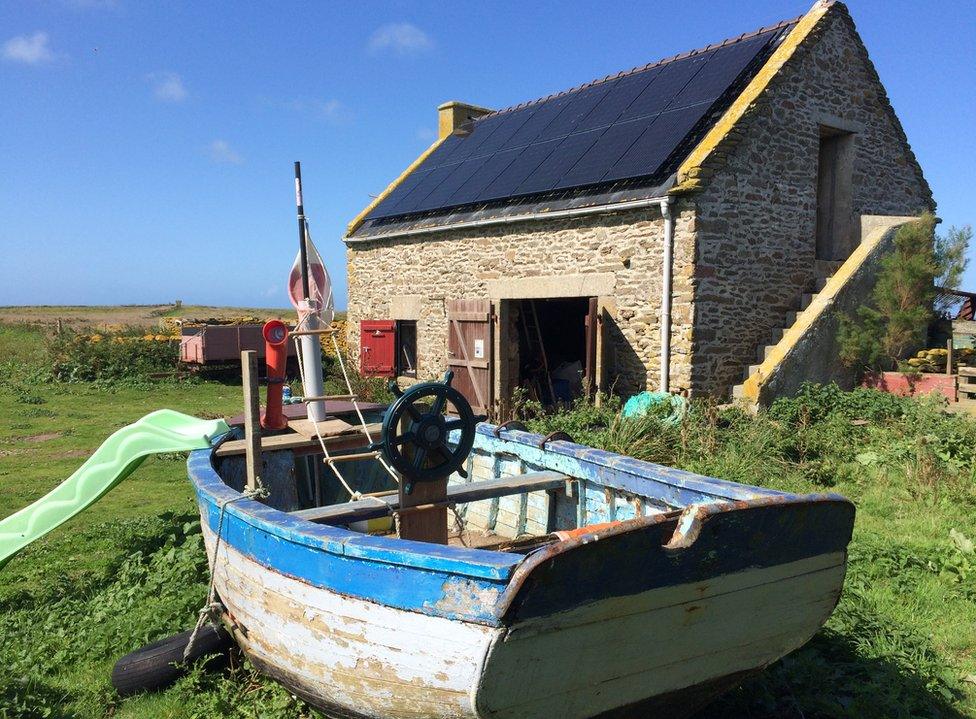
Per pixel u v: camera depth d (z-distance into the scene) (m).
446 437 4.02
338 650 3.16
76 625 4.88
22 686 4.08
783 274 11.07
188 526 6.36
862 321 10.77
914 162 13.30
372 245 15.67
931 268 10.37
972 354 10.53
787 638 3.32
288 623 3.42
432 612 2.80
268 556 3.51
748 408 9.60
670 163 10.35
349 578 3.06
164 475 9.35
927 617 4.76
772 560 3.08
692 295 9.87
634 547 2.71
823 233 12.57
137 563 5.81
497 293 12.65
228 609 4.07
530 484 4.66
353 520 3.98
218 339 17.61
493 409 12.20
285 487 5.54
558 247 11.63
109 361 18.62
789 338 10.07
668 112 11.51
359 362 16.03
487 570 2.62
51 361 18.84
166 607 4.84
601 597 2.73
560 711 2.87
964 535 6.15
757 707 3.79
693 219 9.82
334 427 5.29
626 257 10.65
